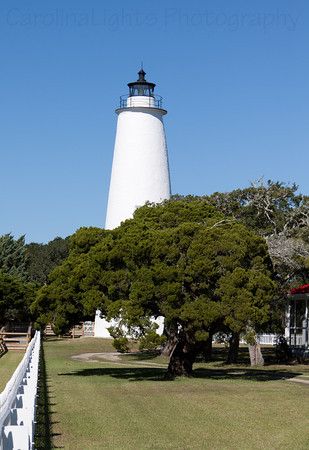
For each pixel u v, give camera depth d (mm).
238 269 30984
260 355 43656
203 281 30953
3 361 41062
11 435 10266
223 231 31953
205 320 30531
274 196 50344
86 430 16875
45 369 37312
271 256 41625
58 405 21422
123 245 31500
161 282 30672
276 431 17266
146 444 15281
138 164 59062
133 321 30422
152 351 53156
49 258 98562
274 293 34406
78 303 33031
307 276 50062
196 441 15758
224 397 24375
